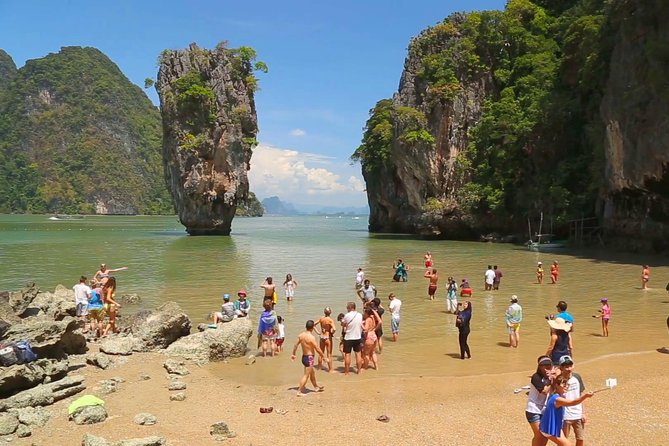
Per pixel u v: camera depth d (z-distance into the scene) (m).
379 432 10.39
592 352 16.19
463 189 70.00
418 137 73.44
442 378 13.88
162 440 9.66
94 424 10.76
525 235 63.34
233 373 14.46
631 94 44.78
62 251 52.78
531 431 10.34
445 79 74.31
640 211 47.09
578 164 59.00
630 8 46.16
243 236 82.44
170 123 80.94
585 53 57.72
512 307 17.20
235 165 82.50
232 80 84.00
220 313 19.62
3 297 20.84
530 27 76.94
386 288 29.41
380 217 97.25
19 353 13.24
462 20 83.25
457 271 36.34
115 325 19.70
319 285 30.41
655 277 32.91
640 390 12.55
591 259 43.25
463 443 9.83
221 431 10.26
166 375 14.08
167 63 83.31
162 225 126.62
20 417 10.75
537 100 65.00
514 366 14.98
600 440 9.76
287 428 10.61
